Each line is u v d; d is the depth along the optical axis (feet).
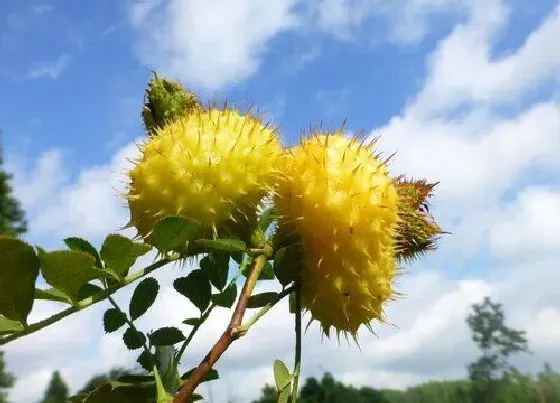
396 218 0.34
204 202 0.32
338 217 0.32
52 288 0.27
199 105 0.38
